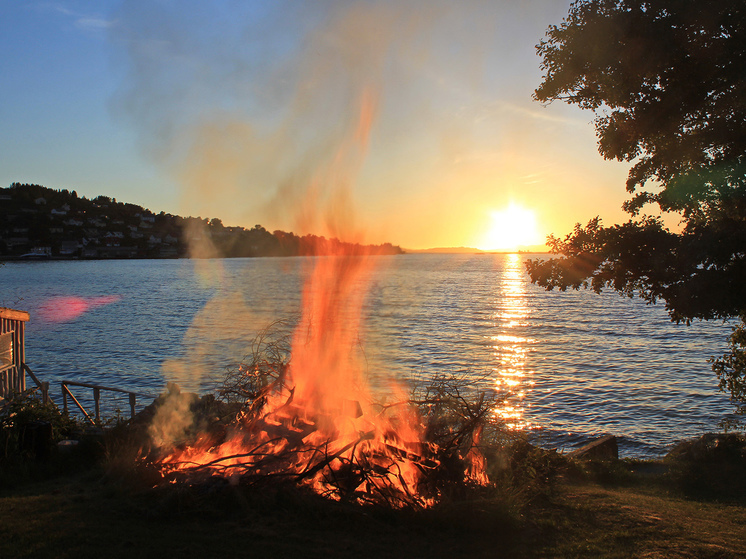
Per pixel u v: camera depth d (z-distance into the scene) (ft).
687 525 21.84
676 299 23.15
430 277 472.85
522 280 426.51
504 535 19.22
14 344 35.73
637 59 24.36
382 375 57.67
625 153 29.58
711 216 28.81
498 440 28.96
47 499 19.88
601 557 17.60
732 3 23.03
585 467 33.01
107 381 81.05
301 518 18.79
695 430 61.21
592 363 100.27
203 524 17.90
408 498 21.15
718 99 26.07
